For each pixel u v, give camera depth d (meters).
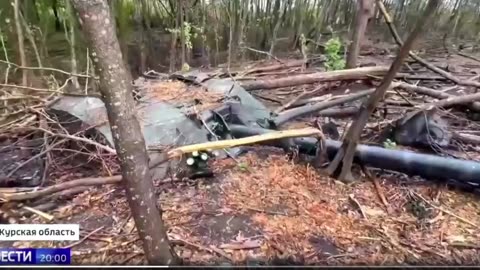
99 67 1.23
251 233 2.02
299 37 6.54
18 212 2.16
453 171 2.40
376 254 1.89
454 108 3.71
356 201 2.30
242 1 6.11
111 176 2.27
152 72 4.25
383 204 2.30
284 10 6.57
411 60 4.92
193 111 2.93
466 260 1.86
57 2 5.19
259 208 2.22
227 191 2.37
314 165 2.64
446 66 5.33
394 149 2.73
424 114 3.09
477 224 2.15
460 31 7.79
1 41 4.50
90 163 2.61
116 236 1.99
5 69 4.24
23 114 3.08
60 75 4.59
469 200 2.37
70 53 4.78
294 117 3.30
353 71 4.05
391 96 3.78
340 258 1.85
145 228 1.49
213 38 6.16
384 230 2.07
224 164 2.66
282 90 4.25
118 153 1.36
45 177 2.45
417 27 1.96
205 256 1.84
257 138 2.36
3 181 2.39
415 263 1.83
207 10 6.16
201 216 2.14
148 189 1.43
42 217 2.13
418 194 2.41
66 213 2.18
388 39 7.16
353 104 3.64
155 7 6.30
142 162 1.38
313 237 2.00
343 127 3.29
